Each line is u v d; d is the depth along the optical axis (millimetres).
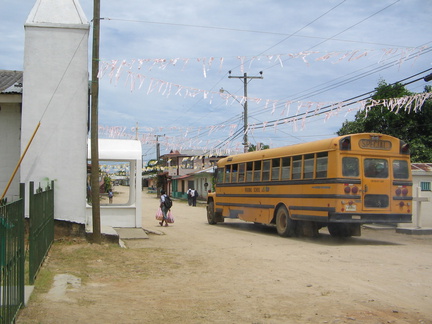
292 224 16281
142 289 8188
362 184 14297
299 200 15656
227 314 6672
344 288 8328
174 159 62500
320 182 14664
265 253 12633
